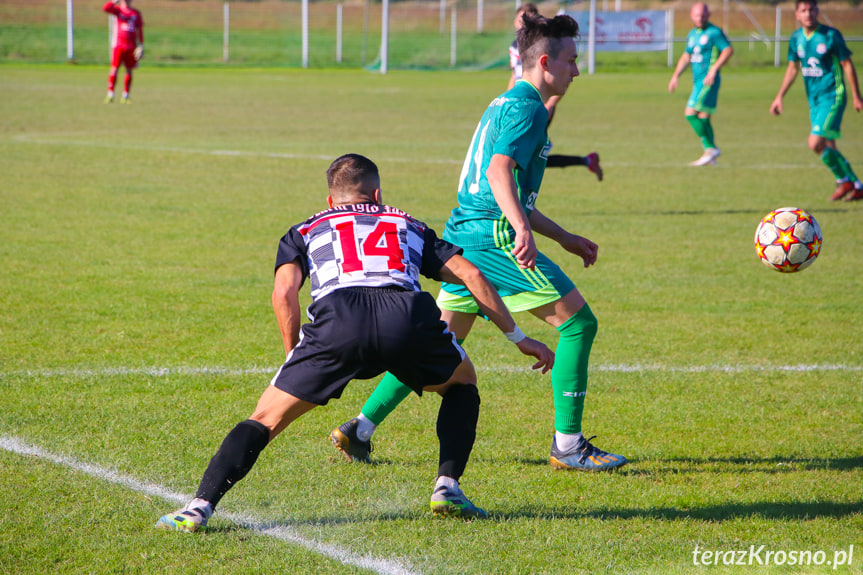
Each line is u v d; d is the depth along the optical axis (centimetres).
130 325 1914
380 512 1121
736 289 2338
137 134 5369
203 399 1506
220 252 2602
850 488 1216
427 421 1448
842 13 17975
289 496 1162
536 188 1248
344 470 1252
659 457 1324
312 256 1058
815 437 1402
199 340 1831
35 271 2333
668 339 1914
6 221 2931
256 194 3544
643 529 1086
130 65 7306
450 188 3750
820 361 1783
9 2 16325
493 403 1538
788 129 6244
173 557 988
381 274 1038
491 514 1120
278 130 5731
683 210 3394
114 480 1185
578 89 9694
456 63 14288
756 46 15038
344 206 1092
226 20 13338
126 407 1456
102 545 1009
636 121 6606
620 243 2841
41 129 5488
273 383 1035
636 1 18012
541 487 1212
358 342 1002
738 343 1892
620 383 1645
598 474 1260
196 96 8012
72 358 1694
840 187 3547
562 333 1256
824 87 3406
